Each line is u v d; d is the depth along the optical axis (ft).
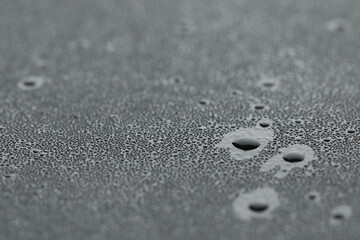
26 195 0.54
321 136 0.58
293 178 0.55
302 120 0.59
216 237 0.52
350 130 0.58
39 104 0.62
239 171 0.55
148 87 0.64
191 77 0.65
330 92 0.62
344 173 0.55
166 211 0.53
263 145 0.57
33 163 0.57
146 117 0.60
